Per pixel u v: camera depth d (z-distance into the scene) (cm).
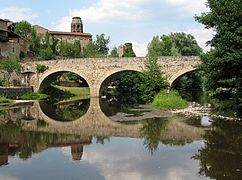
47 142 2377
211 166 1653
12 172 1611
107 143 2325
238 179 1447
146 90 5934
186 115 3844
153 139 2431
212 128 2819
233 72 3312
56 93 8006
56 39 13538
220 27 3256
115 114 4200
